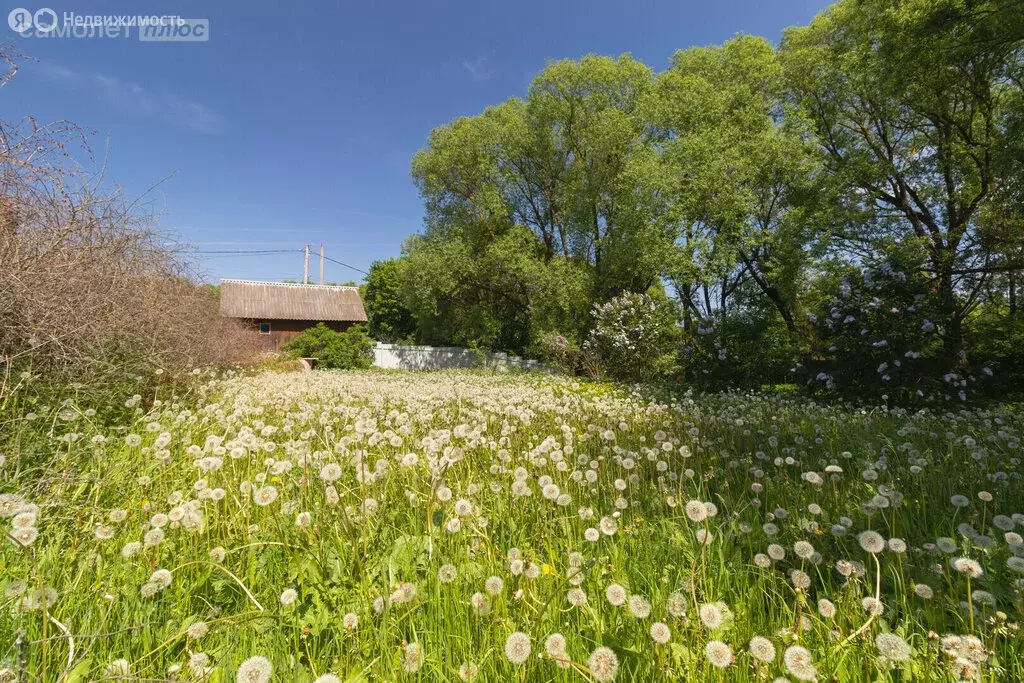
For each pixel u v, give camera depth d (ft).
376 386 31.53
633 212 61.77
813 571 7.20
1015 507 9.95
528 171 80.38
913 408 29.12
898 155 60.03
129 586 6.24
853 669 5.04
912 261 35.68
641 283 69.82
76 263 16.31
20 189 15.05
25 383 13.34
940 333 31.81
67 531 7.98
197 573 6.71
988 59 40.40
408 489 9.50
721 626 5.45
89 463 11.12
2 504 6.84
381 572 6.70
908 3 41.60
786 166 57.93
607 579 6.81
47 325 14.75
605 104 72.08
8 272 13.74
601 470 11.83
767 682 4.57
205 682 4.76
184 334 28.99
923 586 5.88
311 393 26.50
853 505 9.79
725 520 8.59
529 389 31.94
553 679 4.89
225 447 11.11
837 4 60.39
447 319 85.10
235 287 112.68
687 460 13.51
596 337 51.42
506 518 8.70
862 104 59.31
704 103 65.51
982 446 14.47
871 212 54.80
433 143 85.10
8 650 4.93
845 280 35.45
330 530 7.74
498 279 76.74
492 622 5.54
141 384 20.44
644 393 34.88
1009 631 5.44
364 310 120.98
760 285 65.51
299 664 5.07
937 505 9.91
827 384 33.32
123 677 4.36
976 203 48.85
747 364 44.65
